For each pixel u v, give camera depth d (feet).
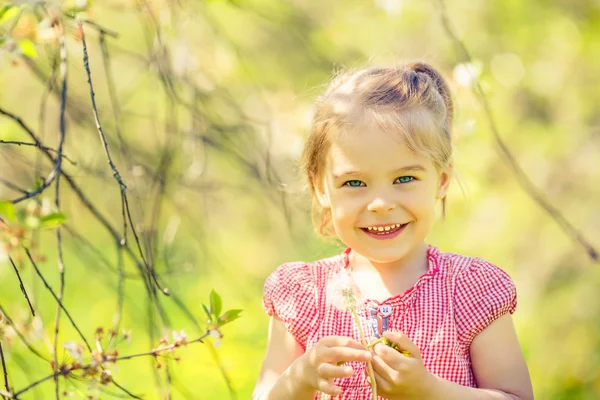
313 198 8.27
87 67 7.20
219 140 12.94
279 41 16.74
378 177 7.08
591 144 18.45
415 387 6.60
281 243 19.51
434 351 7.18
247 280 15.56
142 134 14.93
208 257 14.83
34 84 16.26
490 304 7.32
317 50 16.07
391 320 7.33
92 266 13.15
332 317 7.52
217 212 17.90
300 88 16.47
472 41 18.53
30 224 5.98
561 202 18.44
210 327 6.98
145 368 15.44
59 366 6.71
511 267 18.60
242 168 12.92
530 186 10.36
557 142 18.44
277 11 15.81
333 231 8.21
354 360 6.50
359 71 7.91
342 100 7.36
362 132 7.11
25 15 7.09
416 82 7.54
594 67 18.48
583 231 18.20
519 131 18.67
